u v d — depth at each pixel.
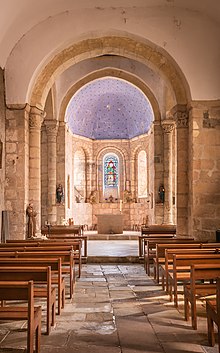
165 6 14.54
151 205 24.22
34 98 15.51
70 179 25.34
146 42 14.92
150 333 6.48
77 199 29.20
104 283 10.93
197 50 14.58
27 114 15.17
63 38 14.69
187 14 14.54
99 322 7.13
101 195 30.53
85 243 15.01
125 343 6.00
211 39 14.52
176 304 8.18
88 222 29.59
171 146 22.83
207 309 6.02
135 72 21.97
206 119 14.62
